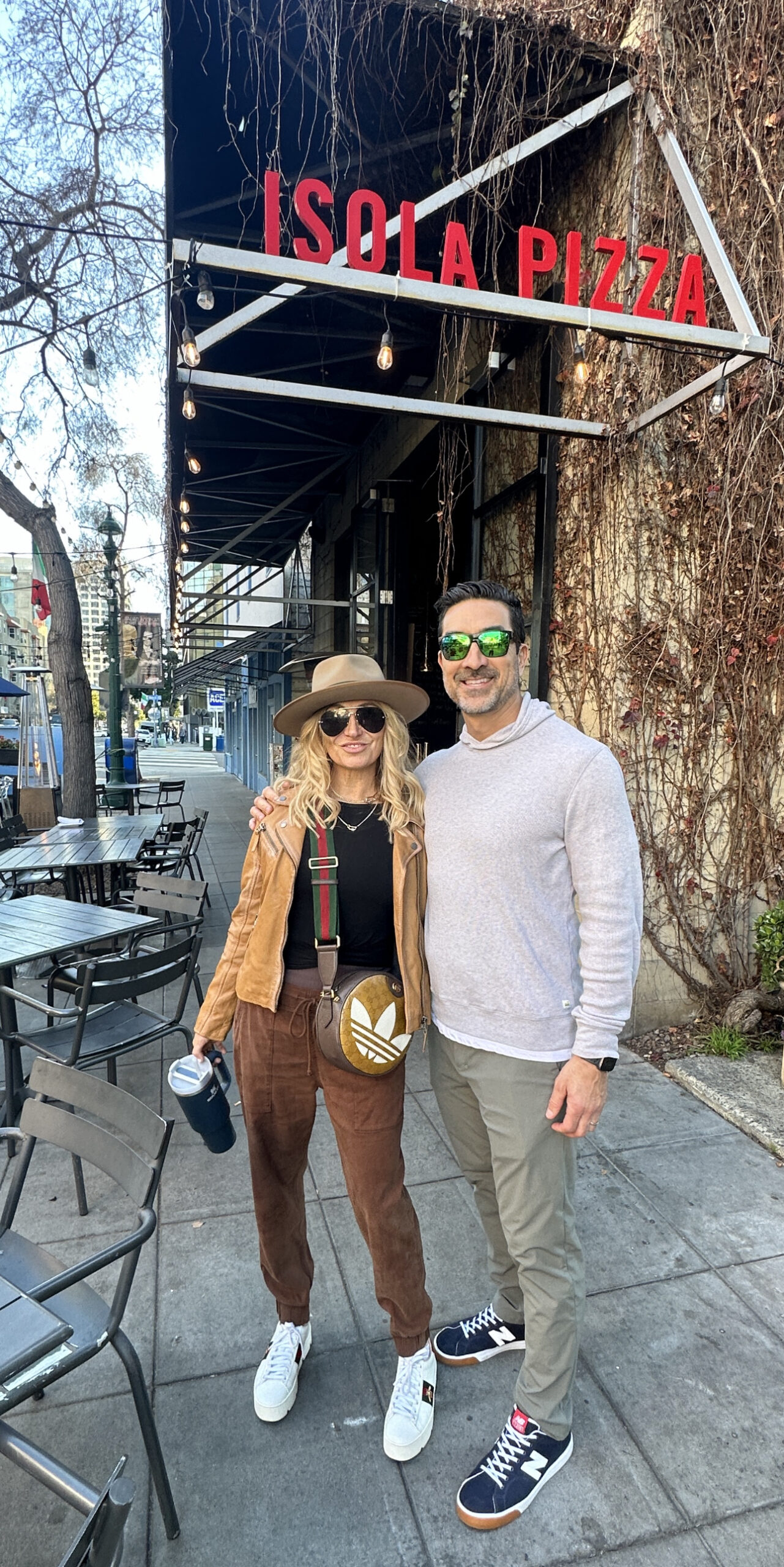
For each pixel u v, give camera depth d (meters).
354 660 1.55
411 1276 1.64
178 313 2.49
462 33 2.99
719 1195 2.48
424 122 3.40
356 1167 1.58
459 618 1.49
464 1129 1.70
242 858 8.71
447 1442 1.65
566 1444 1.57
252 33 2.80
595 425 3.41
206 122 3.17
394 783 1.57
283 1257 1.71
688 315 3.21
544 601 3.78
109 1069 3.01
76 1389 1.78
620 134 3.39
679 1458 1.61
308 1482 1.56
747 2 3.33
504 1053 1.48
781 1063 3.37
